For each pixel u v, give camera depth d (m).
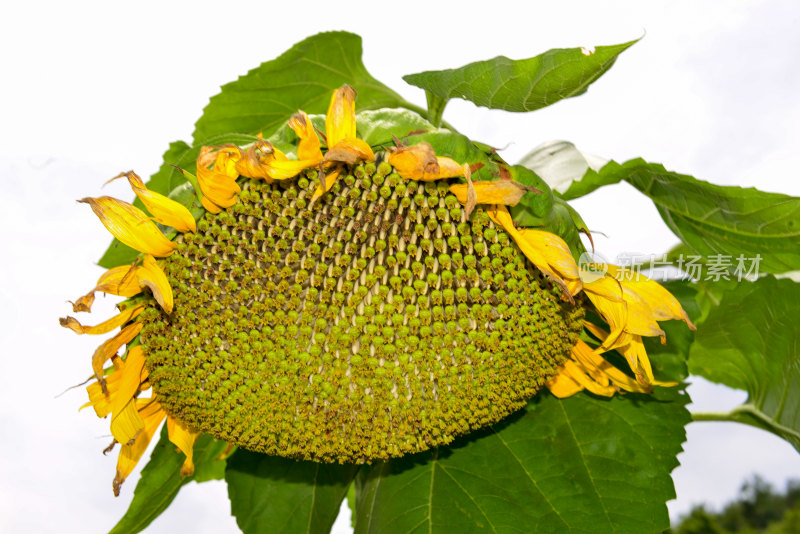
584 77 0.65
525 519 0.71
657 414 0.73
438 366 0.65
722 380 0.85
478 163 0.64
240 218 0.65
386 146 0.64
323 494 0.78
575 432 0.73
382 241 0.64
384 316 0.65
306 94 0.86
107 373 0.68
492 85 0.67
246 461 0.78
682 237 0.79
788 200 0.73
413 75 0.67
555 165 0.83
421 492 0.72
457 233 0.65
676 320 0.75
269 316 0.65
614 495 0.71
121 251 0.83
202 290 0.65
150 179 0.83
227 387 0.66
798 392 0.80
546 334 0.66
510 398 0.67
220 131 0.87
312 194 0.64
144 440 0.70
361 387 0.65
